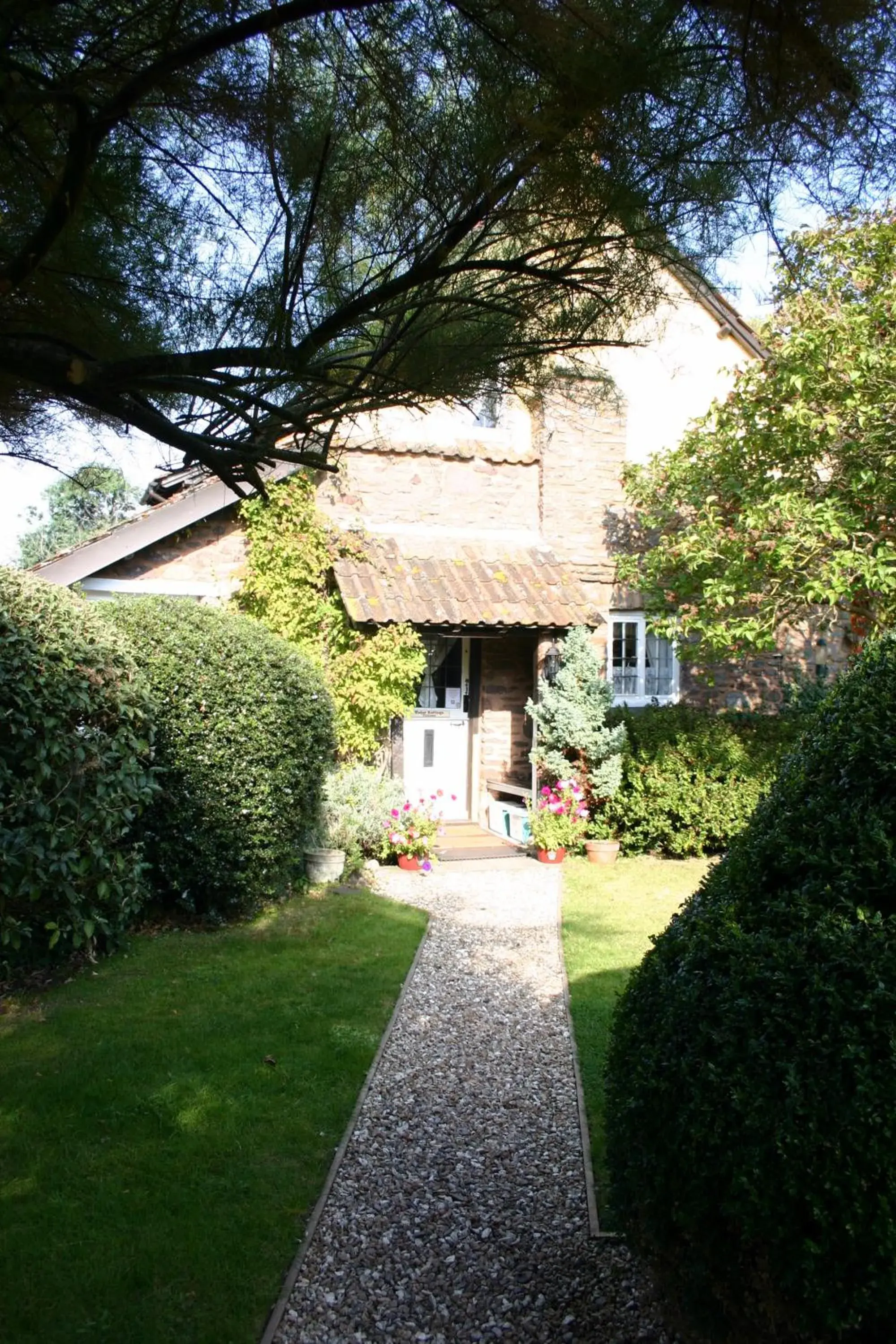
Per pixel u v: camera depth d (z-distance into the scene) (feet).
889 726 8.39
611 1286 10.36
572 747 34.86
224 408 7.20
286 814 26.37
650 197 6.35
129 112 6.33
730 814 34.09
